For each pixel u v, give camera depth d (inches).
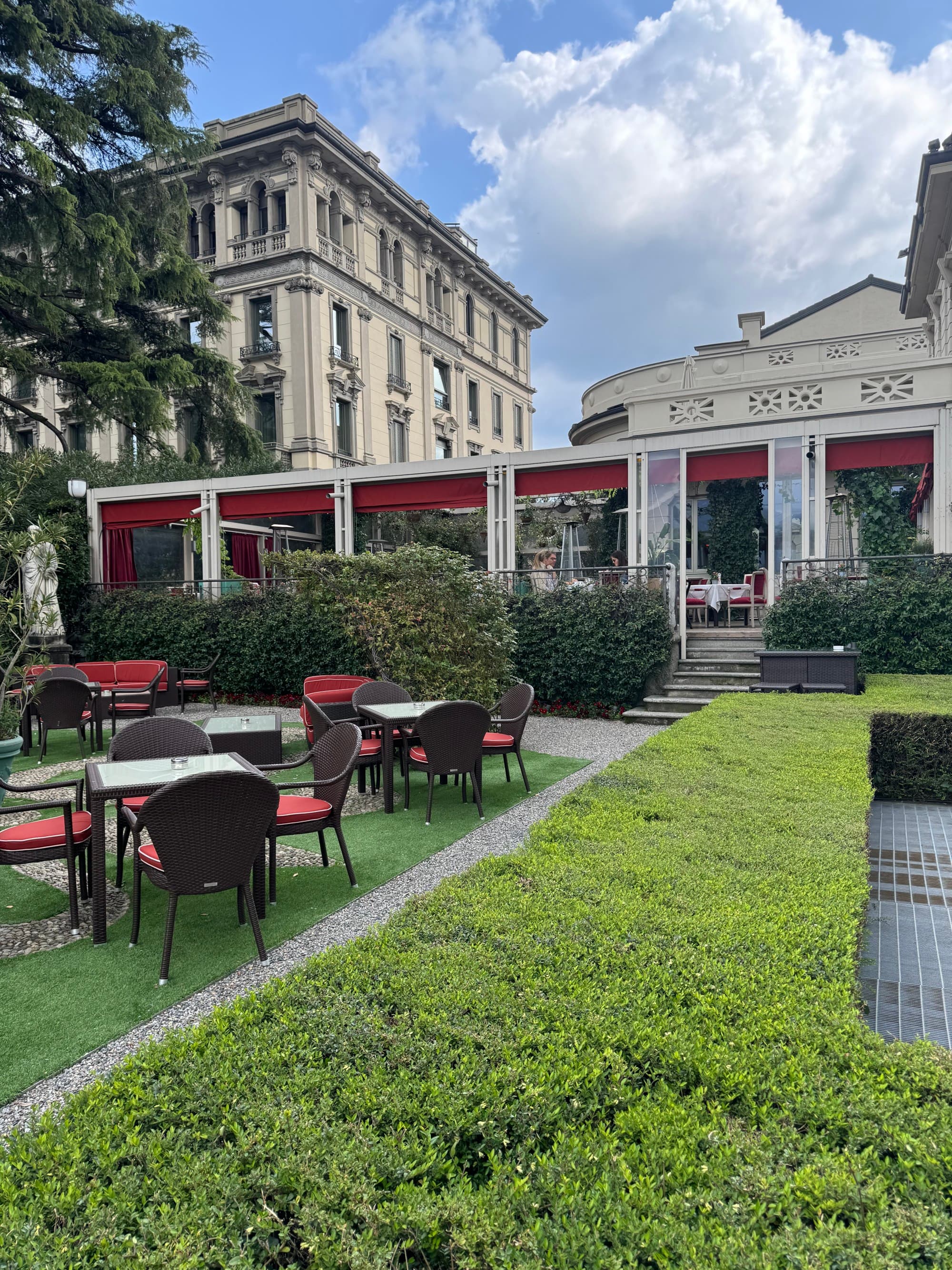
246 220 1033.5
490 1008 88.1
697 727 272.7
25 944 151.3
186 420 1037.8
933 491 440.1
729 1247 52.0
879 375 436.5
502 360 1573.6
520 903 121.1
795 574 446.6
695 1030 81.7
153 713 418.9
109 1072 105.3
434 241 1284.4
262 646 525.7
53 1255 54.2
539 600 461.7
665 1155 62.2
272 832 166.6
